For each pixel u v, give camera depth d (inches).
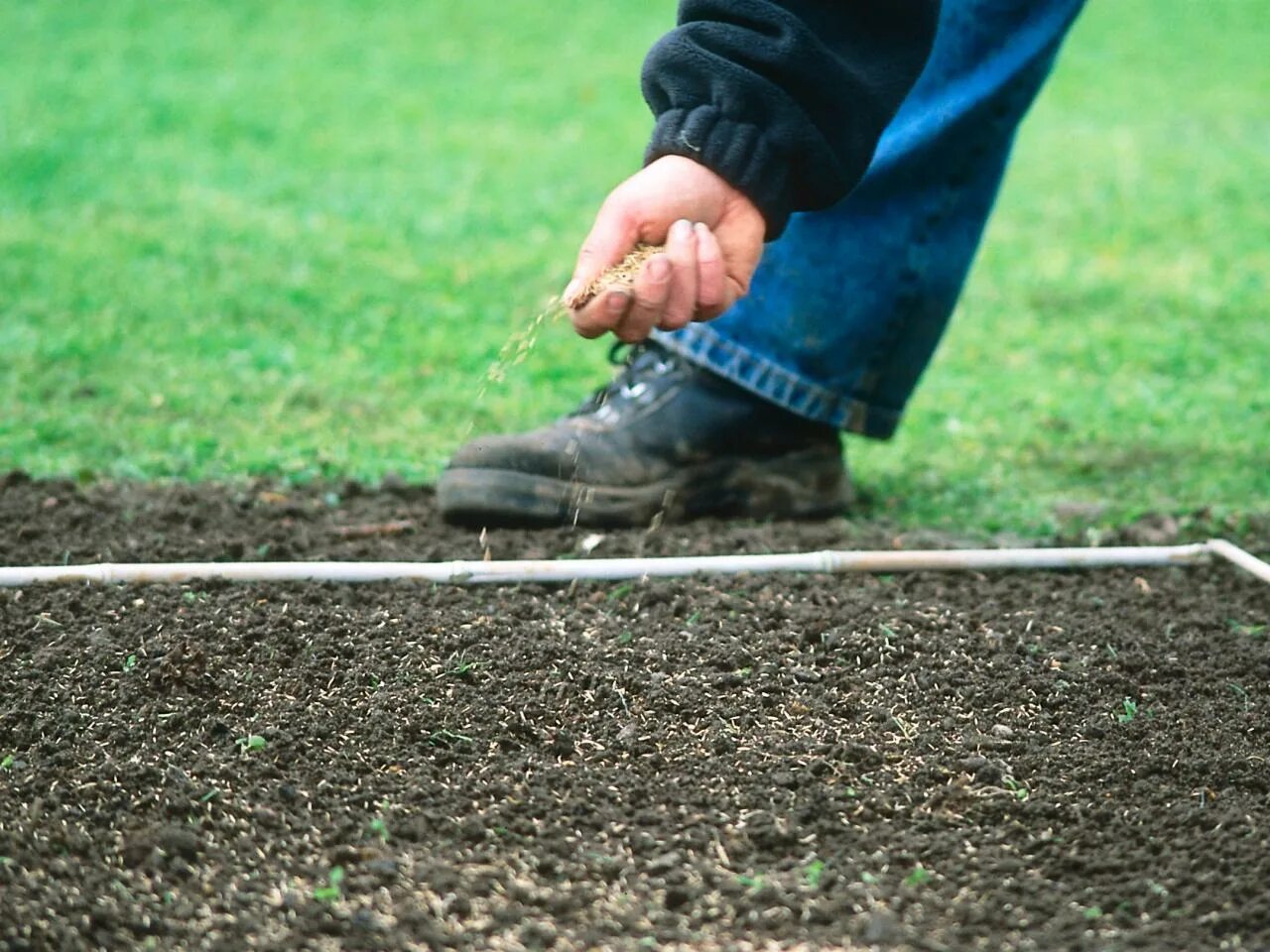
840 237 137.5
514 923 80.7
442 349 200.4
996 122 134.6
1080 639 116.3
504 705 103.7
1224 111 393.7
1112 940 79.7
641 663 110.0
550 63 431.8
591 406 146.3
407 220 271.9
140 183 290.7
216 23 466.0
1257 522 145.6
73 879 83.6
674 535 140.3
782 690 106.7
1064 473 165.3
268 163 312.8
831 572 127.5
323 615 116.1
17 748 97.6
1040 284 245.4
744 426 143.8
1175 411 185.6
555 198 292.2
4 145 313.7
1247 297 239.6
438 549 134.8
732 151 84.0
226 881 84.2
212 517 140.7
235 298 220.5
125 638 111.2
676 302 81.7
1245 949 79.1
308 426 169.8
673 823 90.1
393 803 92.0
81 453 158.6
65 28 450.6
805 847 88.0
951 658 112.0
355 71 412.5
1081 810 91.8
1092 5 543.5
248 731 99.7
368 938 79.2
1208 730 102.8
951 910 81.9
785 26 84.4
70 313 209.9
